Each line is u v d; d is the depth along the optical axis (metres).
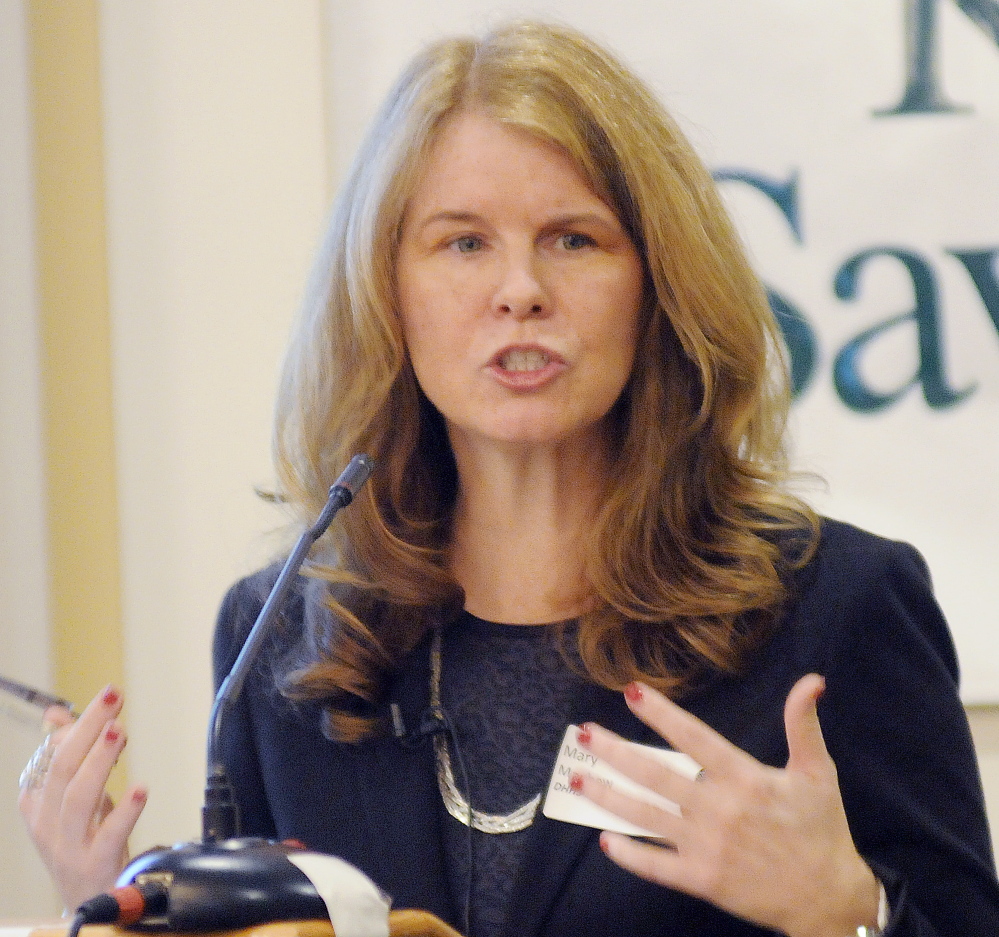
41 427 9.37
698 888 4.20
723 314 5.52
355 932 3.49
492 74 5.37
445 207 5.34
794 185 9.15
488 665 5.51
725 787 4.22
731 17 9.20
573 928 4.89
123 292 9.49
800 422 9.09
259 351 9.46
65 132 9.49
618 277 5.37
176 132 9.51
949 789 5.09
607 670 5.29
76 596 9.40
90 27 9.51
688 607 5.29
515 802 5.19
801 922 4.17
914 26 9.09
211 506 9.43
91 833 5.20
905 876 4.89
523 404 5.27
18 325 9.38
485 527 5.76
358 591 5.76
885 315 9.08
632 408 5.63
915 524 9.02
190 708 9.37
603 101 5.36
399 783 5.34
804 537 5.63
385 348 5.66
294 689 5.64
